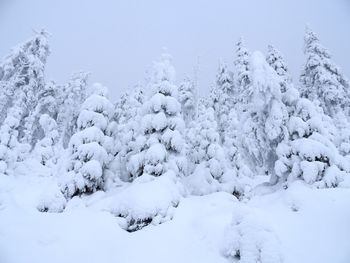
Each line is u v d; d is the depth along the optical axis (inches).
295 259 327.3
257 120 717.3
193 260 358.6
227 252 350.9
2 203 493.7
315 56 1216.2
